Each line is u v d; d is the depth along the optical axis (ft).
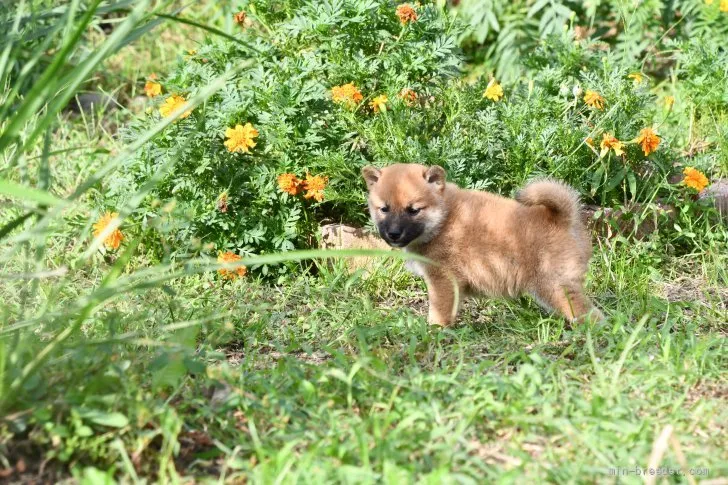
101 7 13.98
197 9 33.86
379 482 10.65
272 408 12.41
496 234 17.39
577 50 23.63
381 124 21.11
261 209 20.63
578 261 17.11
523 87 23.77
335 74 21.65
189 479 11.10
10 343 12.69
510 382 13.03
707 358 14.35
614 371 13.50
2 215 21.47
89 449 11.14
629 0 29.17
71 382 11.98
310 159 20.71
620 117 21.84
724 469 10.89
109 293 11.80
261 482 10.48
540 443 11.91
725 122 25.35
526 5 30.94
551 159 20.90
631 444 11.59
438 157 20.71
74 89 11.60
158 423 11.72
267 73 20.99
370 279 19.80
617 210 21.09
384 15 22.33
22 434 11.31
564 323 17.34
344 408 12.85
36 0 14.87
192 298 18.39
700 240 20.98
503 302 18.70
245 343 16.21
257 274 20.39
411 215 17.63
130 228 20.59
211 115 20.62
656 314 17.39
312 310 18.34
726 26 27.99
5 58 12.56
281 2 23.16
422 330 15.84
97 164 24.81
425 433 11.75
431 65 21.63
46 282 18.66
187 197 20.57
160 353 13.24
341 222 21.44
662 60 29.91
